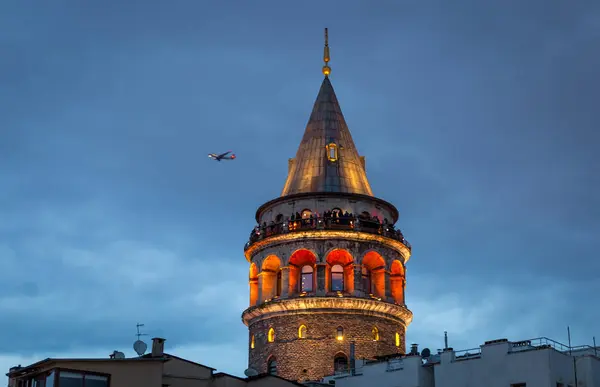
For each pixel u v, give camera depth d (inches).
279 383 2751.0
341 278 3496.6
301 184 3663.9
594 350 2748.5
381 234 3521.2
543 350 2544.3
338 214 3540.8
